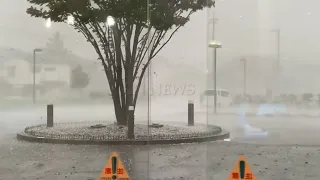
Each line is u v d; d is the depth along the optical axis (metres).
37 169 7.05
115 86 13.38
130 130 11.34
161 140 10.52
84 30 13.15
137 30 12.95
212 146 10.06
